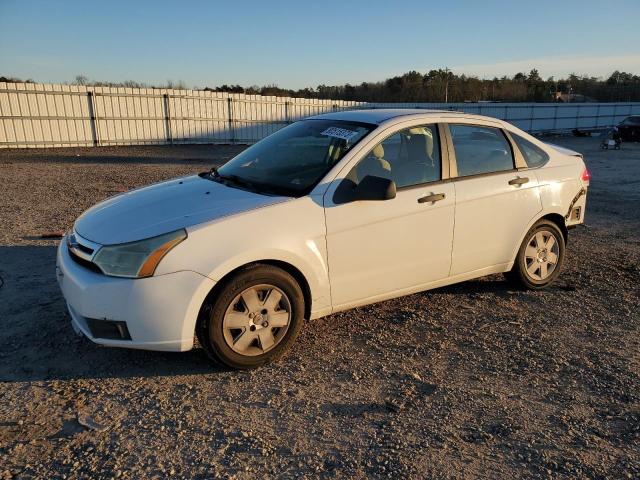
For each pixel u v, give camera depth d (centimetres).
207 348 345
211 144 2598
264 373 358
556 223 526
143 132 2388
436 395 335
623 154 2300
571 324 450
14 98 2031
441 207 426
